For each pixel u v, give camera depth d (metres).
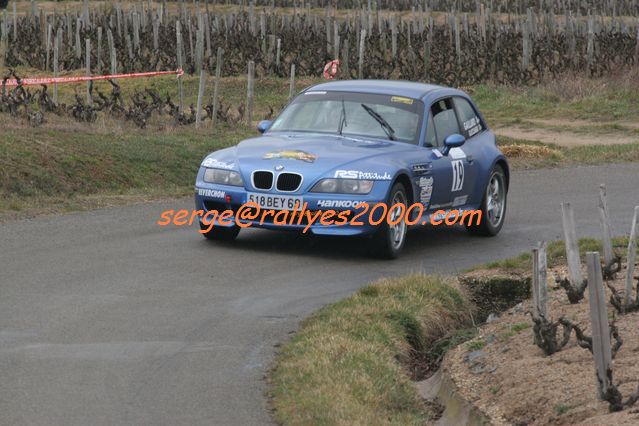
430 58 94.00
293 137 29.75
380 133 29.75
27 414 15.81
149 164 41.34
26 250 27.23
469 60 92.88
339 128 29.98
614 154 53.62
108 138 44.06
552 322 17.98
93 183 38.00
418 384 18.61
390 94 30.83
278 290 24.08
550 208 37.09
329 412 15.79
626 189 41.88
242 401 16.75
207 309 22.17
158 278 24.72
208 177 28.48
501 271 24.91
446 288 23.22
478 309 23.48
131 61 89.50
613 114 74.94
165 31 100.81
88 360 18.52
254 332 20.64
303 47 93.12
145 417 15.90
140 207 34.81
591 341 15.99
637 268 23.25
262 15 99.94
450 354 19.08
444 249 29.94
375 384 17.44
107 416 15.87
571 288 20.61
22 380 17.33
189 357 18.92
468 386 17.31
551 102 80.12
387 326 20.50
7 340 19.48
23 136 40.44
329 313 21.38
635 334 17.81
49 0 152.12
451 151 30.62
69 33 96.62
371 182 27.38
